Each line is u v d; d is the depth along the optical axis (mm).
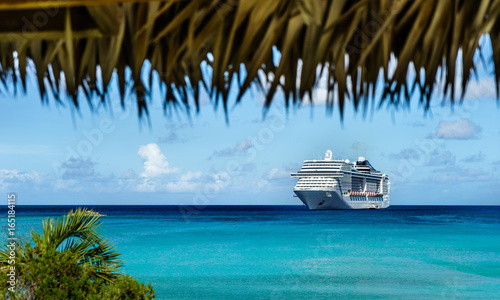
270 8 1339
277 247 43875
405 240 51406
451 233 61312
